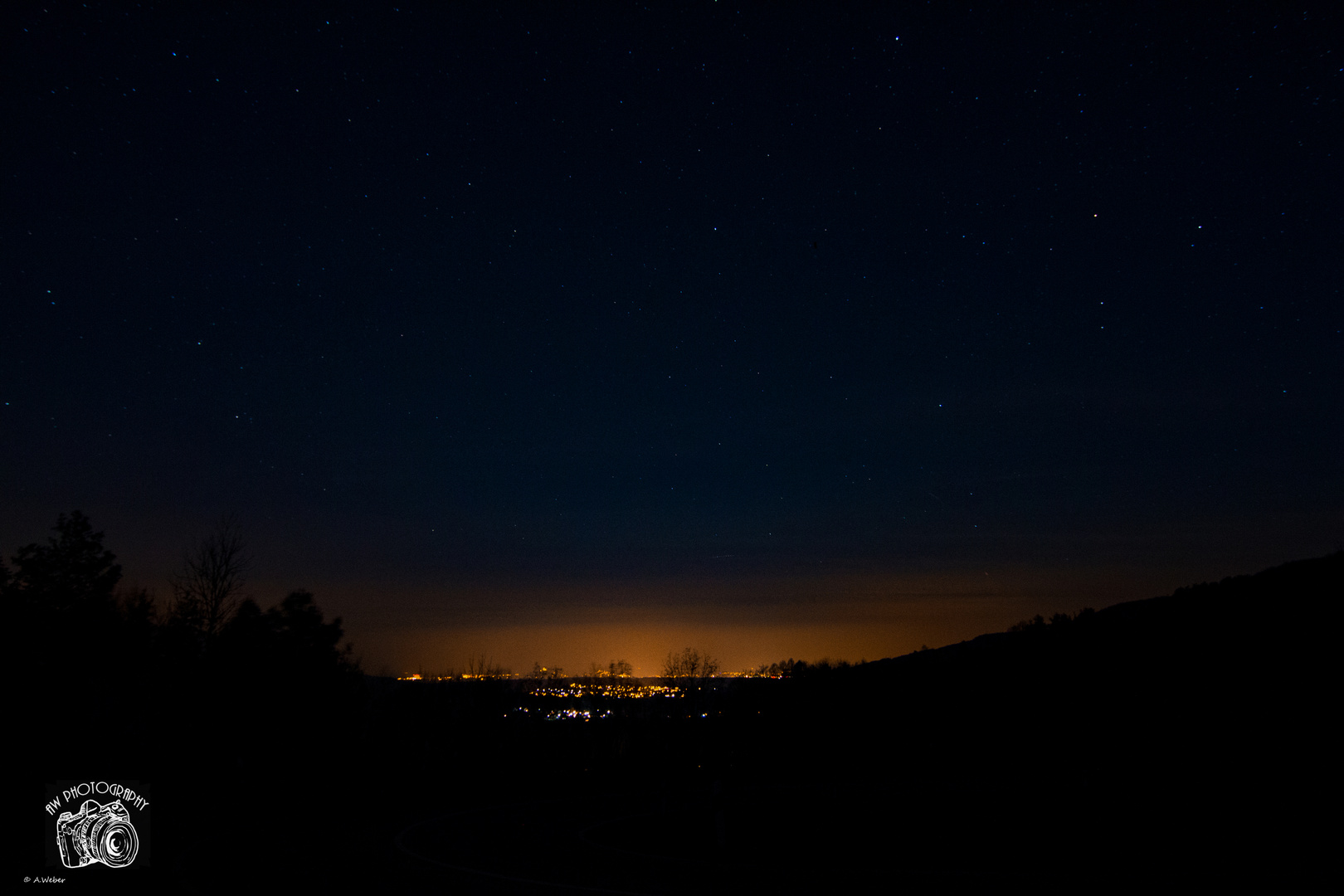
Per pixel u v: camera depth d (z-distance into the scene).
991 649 50.62
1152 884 13.92
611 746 50.22
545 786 38.44
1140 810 24.17
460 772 41.44
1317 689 33.22
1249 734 31.77
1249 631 39.06
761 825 23.31
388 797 32.12
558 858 16.78
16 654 21.23
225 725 30.98
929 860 16.83
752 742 50.19
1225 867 15.84
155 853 16.53
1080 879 14.46
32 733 21.03
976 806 26.67
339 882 13.47
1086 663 42.12
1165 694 36.81
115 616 23.66
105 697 23.59
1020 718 40.53
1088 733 36.72
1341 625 36.59
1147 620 45.50
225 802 27.50
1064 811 24.53
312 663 34.00
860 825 22.88
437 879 13.96
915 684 49.22
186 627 30.34
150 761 25.47
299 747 33.31
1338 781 26.06
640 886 13.43
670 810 27.84
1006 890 13.27
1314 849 18.00
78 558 22.94
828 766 45.25
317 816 25.00
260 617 33.31
